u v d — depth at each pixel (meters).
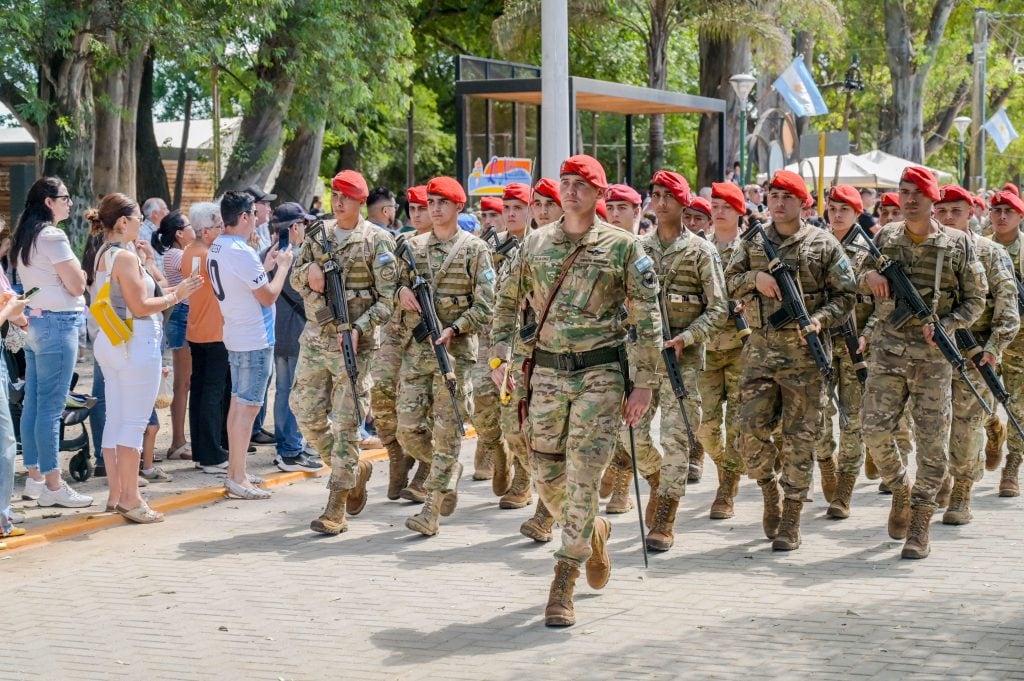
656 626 6.40
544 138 14.64
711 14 28.00
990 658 5.83
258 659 6.01
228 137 30.31
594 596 6.96
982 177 36.84
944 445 7.84
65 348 8.91
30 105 18.23
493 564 7.66
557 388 6.39
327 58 20.48
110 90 20.91
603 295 6.34
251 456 11.11
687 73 40.25
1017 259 9.84
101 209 8.64
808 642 6.10
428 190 8.77
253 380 9.45
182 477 10.16
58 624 6.58
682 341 7.96
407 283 8.64
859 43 47.09
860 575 7.36
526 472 9.21
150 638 6.34
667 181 8.16
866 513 9.10
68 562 7.76
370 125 35.03
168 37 17.67
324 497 9.66
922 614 6.54
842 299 8.06
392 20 22.08
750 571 7.46
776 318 7.95
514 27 27.94
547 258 6.39
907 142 45.19
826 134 21.80
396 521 8.84
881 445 8.09
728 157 32.09
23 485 9.76
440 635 6.32
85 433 9.95
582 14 28.36
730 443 8.81
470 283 8.73
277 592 7.09
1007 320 8.45
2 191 31.78
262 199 11.23
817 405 7.94
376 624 6.51
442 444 8.38
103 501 9.24
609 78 36.50
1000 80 50.59
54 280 8.83
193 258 10.18
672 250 8.20
